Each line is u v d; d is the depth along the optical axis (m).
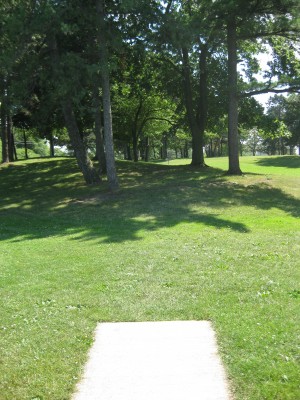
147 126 45.34
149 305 6.44
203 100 27.53
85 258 9.59
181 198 17.86
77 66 18.56
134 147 41.12
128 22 19.89
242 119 27.47
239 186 20.28
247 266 8.39
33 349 5.14
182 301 6.54
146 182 22.83
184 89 28.34
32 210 18.23
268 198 18.03
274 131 26.55
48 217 16.41
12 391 4.27
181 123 30.92
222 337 5.20
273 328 5.36
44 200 20.30
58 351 5.07
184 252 9.69
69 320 6.00
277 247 10.02
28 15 17.72
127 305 6.48
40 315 6.26
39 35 18.89
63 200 19.73
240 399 3.96
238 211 15.49
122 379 4.39
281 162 42.62
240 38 23.31
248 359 4.62
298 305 6.11
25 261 9.72
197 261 8.88
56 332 5.61
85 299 6.84
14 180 26.91
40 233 13.48
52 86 21.00
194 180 22.33
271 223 13.39
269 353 4.73
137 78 28.30
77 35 21.52
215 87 28.20
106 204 17.75
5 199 21.70
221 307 6.21
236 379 4.27
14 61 17.75
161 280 7.66
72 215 16.33
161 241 10.99
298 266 8.30
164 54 22.86
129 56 24.44
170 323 5.76
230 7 20.73
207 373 4.41
